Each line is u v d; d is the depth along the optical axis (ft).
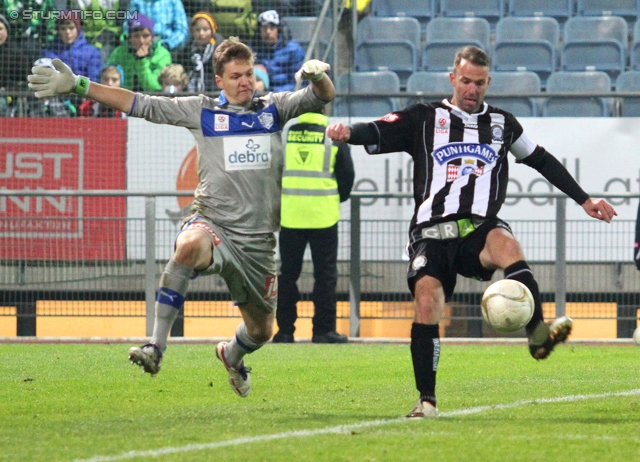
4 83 140.97
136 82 144.66
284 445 48.32
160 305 59.06
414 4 176.86
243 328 67.56
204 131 63.31
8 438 50.98
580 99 150.10
